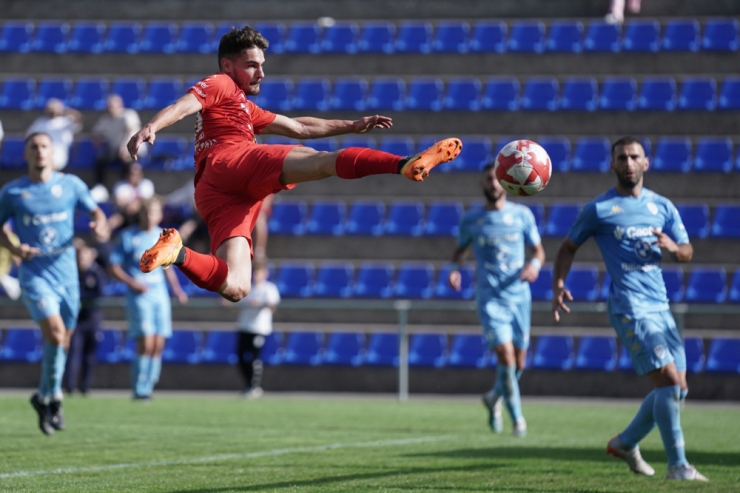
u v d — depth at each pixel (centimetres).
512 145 1248
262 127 1263
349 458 1566
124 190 3766
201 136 1180
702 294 3512
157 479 1297
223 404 2836
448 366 3409
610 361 3319
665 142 3991
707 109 4109
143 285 2842
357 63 4456
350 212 3931
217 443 1792
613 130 4084
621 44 4391
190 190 3803
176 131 4338
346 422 2292
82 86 4512
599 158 4016
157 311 2892
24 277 1877
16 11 4862
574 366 3334
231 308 3472
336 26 4606
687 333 3344
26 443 1756
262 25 4666
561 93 4256
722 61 4241
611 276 1420
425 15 4678
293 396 3316
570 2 4600
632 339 1380
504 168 1238
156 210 2867
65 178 1919
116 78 4547
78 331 3169
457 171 3947
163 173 4038
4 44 4728
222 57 1219
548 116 4116
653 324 1374
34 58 4622
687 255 1405
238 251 1145
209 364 3519
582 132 4100
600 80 4262
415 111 4200
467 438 1938
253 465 1463
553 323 3491
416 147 4150
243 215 1159
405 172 1027
